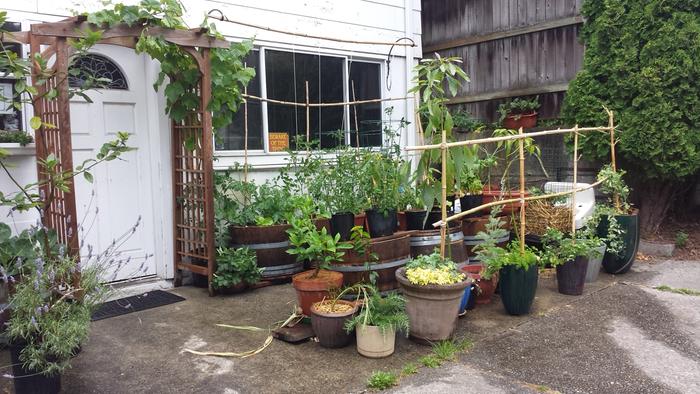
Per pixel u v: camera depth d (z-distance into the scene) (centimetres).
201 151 534
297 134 671
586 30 736
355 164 568
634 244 601
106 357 387
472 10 930
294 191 625
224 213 553
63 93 419
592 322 458
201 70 511
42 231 373
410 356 388
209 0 583
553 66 841
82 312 331
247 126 630
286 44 651
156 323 454
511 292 468
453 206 542
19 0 472
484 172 813
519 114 854
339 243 448
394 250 454
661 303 505
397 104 772
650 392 339
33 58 400
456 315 406
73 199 424
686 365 377
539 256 533
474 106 946
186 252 563
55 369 322
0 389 339
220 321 458
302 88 677
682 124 645
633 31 667
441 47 973
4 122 475
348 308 403
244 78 541
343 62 717
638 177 711
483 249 503
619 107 683
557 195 554
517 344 412
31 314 312
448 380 352
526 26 863
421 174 451
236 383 347
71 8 500
